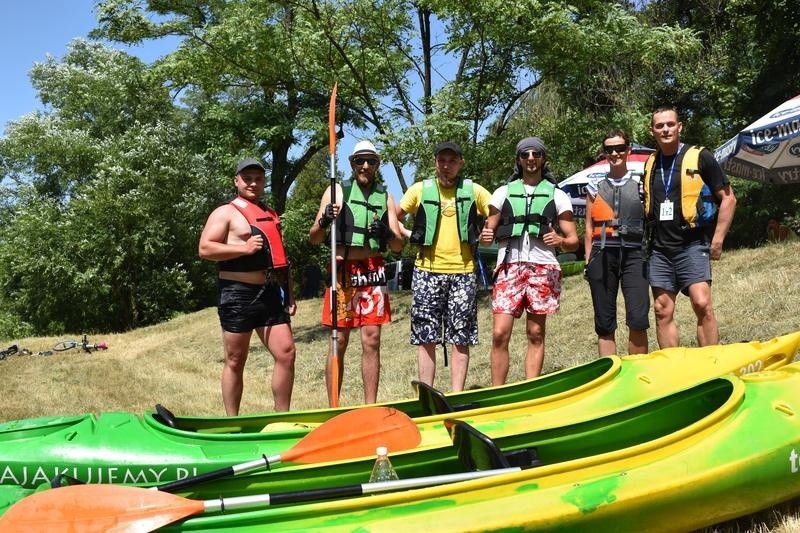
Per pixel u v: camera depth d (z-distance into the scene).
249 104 22.50
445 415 4.21
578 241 5.50
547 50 13.68
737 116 18.73
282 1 15.26
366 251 5.54
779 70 17.75
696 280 5.15
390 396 7.75
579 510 2.94
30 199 28.66
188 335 18.06
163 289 26.86
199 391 9.41
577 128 14.84
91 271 25.41
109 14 19.86
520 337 9.73
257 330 5.30
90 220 26.05
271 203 24.80
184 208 26.83
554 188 5.46
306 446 3.68
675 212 5.17
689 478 3.12
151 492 2.91
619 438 3.77
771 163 11.84
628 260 5.41
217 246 5.07
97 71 30.17
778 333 7.03
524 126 16.61
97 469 3.94
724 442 3.33
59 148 28.16
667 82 19.62
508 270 5.45
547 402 4.38
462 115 14.12
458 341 5.54
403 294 18.33
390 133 13.84
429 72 16.22
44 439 4.07
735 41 19.02
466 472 3.26
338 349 5.60
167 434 4.12
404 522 2.82
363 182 5.52
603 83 18.14
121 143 27.48
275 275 5.22
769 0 17.00
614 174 5.48
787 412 3.56
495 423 4.18
